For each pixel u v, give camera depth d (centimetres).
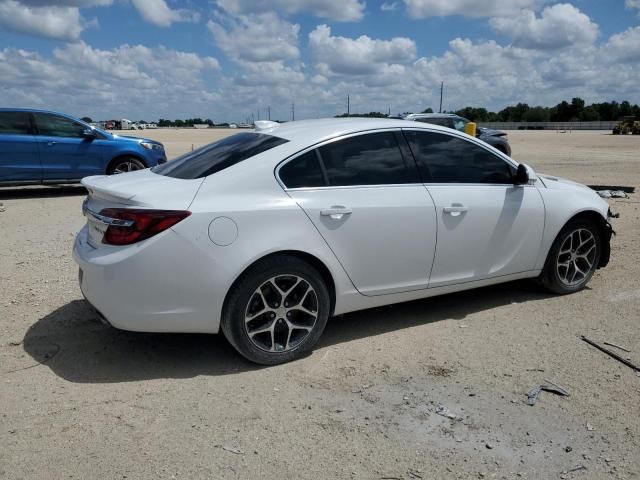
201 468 275
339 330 446
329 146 404
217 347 413
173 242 346
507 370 376
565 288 521
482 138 1720
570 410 327
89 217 385
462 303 505
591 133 6931
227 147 420
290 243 370
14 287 539
